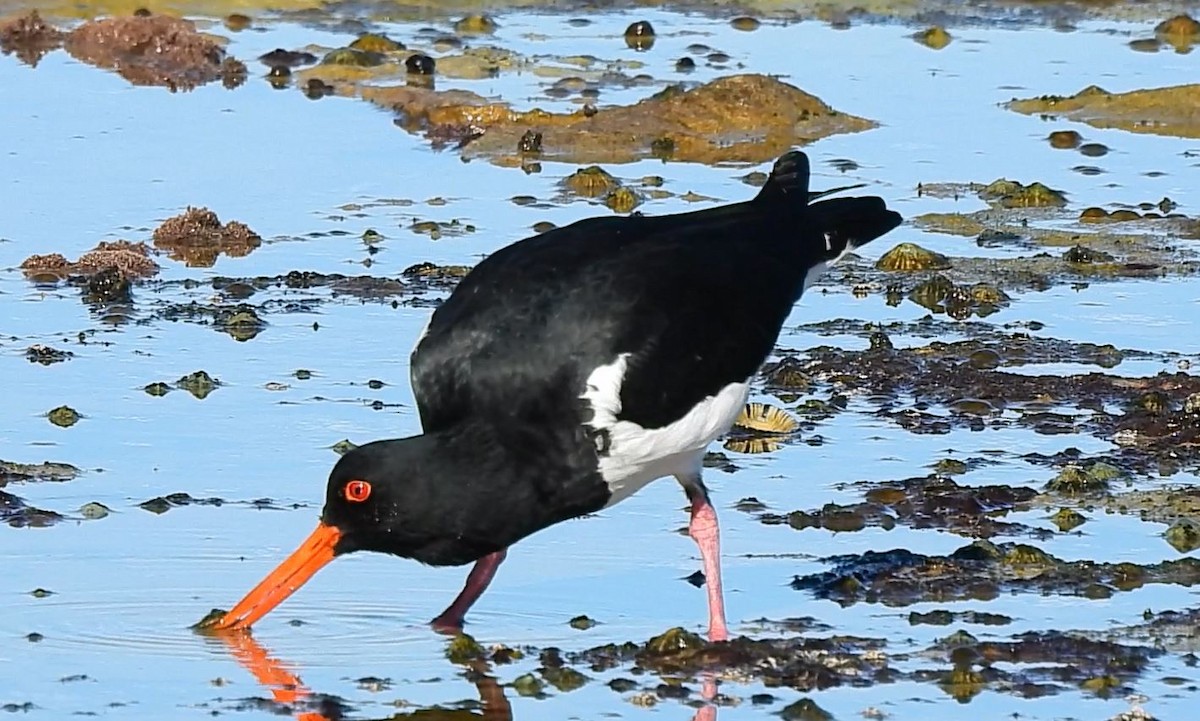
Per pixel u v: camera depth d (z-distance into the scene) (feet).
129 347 48.26
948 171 63.21
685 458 36.35
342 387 45.88
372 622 35.24
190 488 40.11
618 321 34.81
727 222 38.50
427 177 62.44
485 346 34.53
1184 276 54.13
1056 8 83.25
